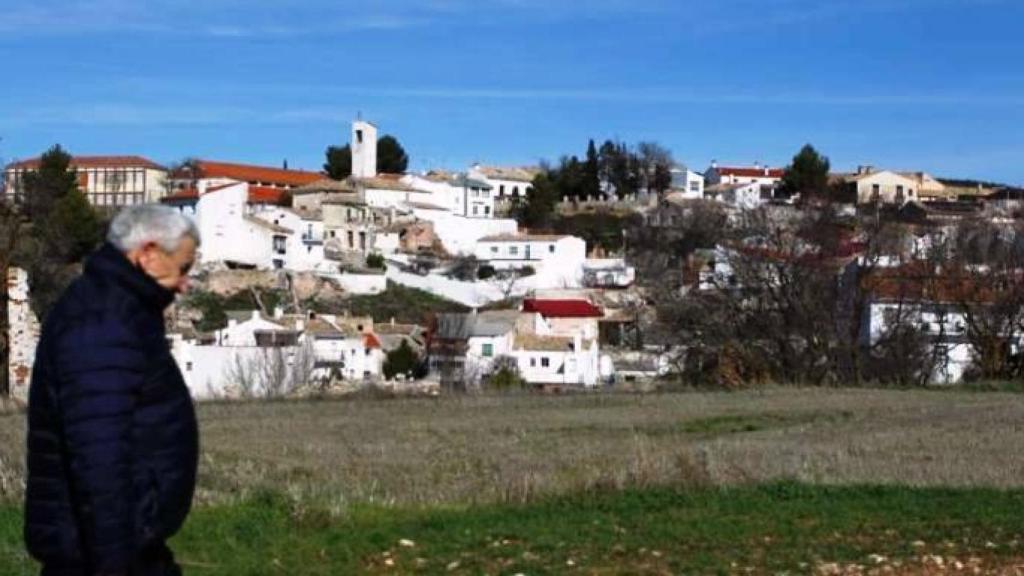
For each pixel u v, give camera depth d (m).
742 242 64.94
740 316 62.28
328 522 14.55
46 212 84.56
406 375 83.94
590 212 151.25
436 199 149.75
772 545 13.55
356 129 166.12
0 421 33.31
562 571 12.12
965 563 12.81
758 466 21.58
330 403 47.97
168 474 6.15
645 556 12.88
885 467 22.33
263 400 51.06
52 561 6.07
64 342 5.92
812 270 62.06
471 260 120.69
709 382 61.56
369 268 114.19
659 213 118.25
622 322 95.12
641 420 37.38
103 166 146.62
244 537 13.63
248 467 21.92
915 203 118.19
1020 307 62.69
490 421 37.59
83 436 5.81
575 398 48.72
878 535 14.22
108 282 6.09
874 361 61.81
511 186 177.00
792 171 152.75
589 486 17.23
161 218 6.16
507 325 88.50
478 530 14.08
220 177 145.50
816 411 39.84
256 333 76.81
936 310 62.91
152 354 6.10
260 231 110.62
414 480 20.61
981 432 31.64
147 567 6.18
